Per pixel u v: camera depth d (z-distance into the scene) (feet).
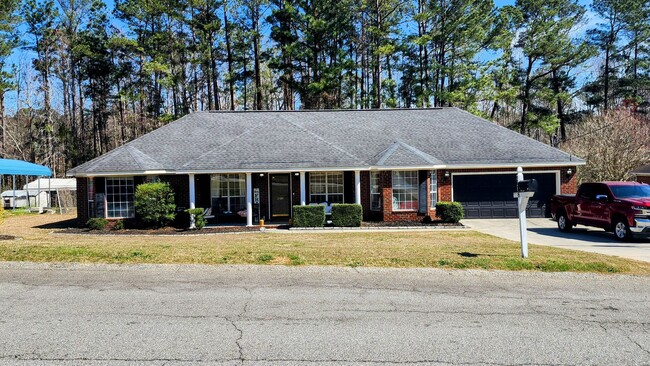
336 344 16.62
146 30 126.31
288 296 23.08
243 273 28.17
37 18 127.75
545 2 124.06
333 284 25.61
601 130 98.17
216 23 117.70
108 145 153.79
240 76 124.06
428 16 113.29
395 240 45.75
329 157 64.54
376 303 21.98
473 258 32.58
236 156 64.08
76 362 14.84
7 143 133.59
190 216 58.70
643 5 133.90
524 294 23.88
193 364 14.75
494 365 14.87
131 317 19.57
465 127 78.02
